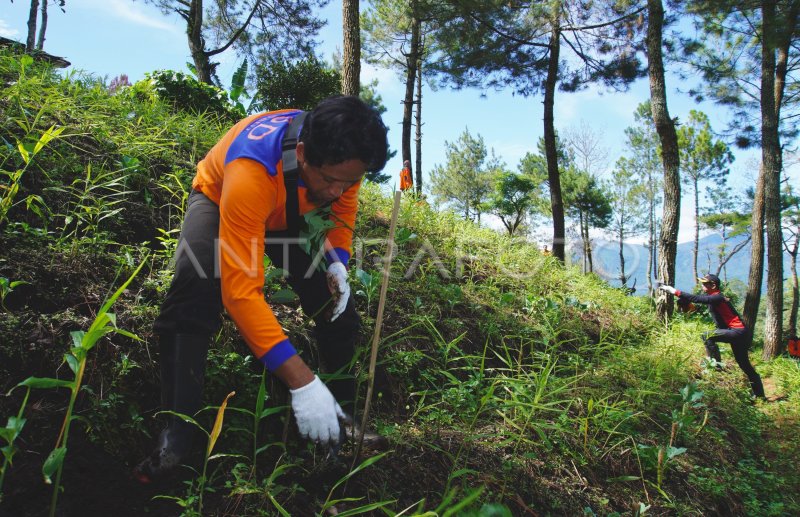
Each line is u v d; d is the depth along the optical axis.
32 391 1.94
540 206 35.19
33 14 8.64
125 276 2.58
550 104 12.01
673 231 8.59
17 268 2.30
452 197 42.34
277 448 2.16
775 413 5.61
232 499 1.88
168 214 3.20
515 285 5.12
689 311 8.30
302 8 14.70
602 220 36.88
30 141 2.94
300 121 1.76
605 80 12.91
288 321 2.72
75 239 2.54
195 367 1.75
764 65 10.45
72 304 2.30
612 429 3.06
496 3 11.52
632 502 2.72
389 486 2.19
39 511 1.70
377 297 3.35
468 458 2.50
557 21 11.77
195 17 11.83
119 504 1.81
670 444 3.12
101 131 3.44
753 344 14.23
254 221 1.67
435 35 13.36
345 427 2.25
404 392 2.85
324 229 1.98
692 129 37.34
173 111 5.55
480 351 3.62
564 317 4.79
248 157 1.69
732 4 9.91
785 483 3.73
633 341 5.33
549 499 2.49
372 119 1.63
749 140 14.74
